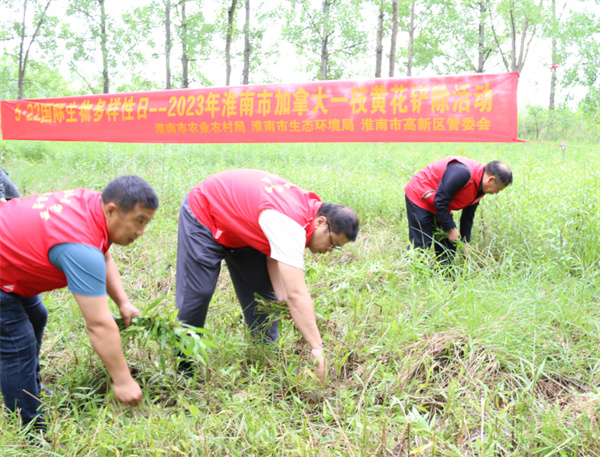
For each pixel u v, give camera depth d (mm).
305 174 6707
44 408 2516
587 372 2824
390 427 2342
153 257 4711
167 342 2463
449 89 4781
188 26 23359
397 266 3611
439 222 4574
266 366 2957
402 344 2963
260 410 2459
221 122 5523
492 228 4672
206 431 2322
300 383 2650
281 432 2340
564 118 18969
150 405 2436
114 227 2182
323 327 3031
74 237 2098
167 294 4086
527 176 5547
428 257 3918
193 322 3000
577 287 3723
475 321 3070
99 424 2207
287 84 5281
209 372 2754
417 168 6945
